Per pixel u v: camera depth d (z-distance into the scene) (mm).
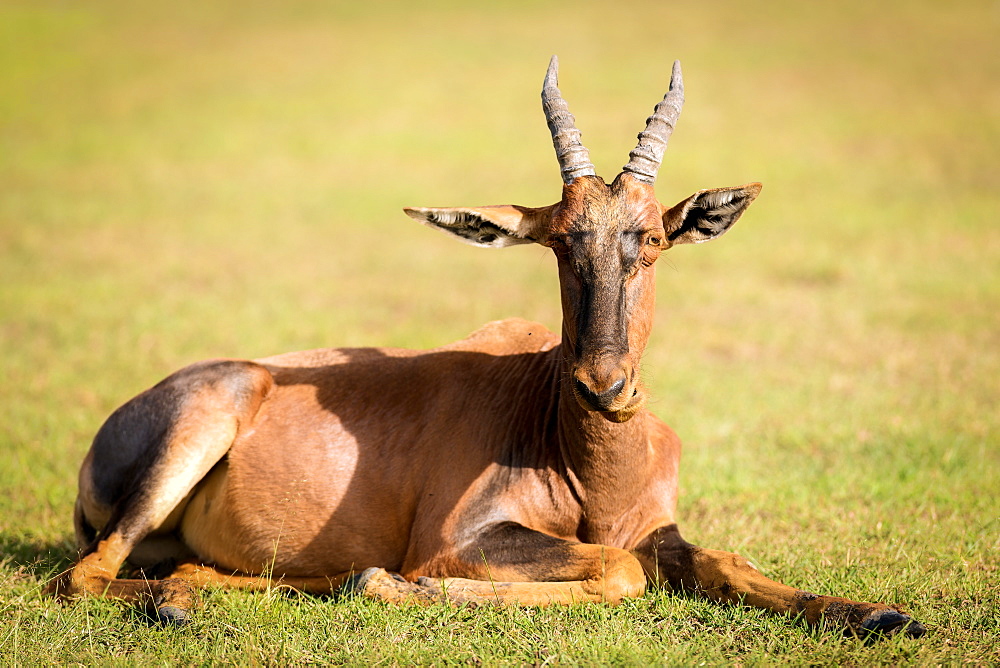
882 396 40219
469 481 23547
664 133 22906
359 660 19969
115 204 84125
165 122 118000
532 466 23453
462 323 53125
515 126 115500
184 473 24609
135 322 52219
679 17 186625
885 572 24219
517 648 20250
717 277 61969
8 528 28562
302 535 24656
